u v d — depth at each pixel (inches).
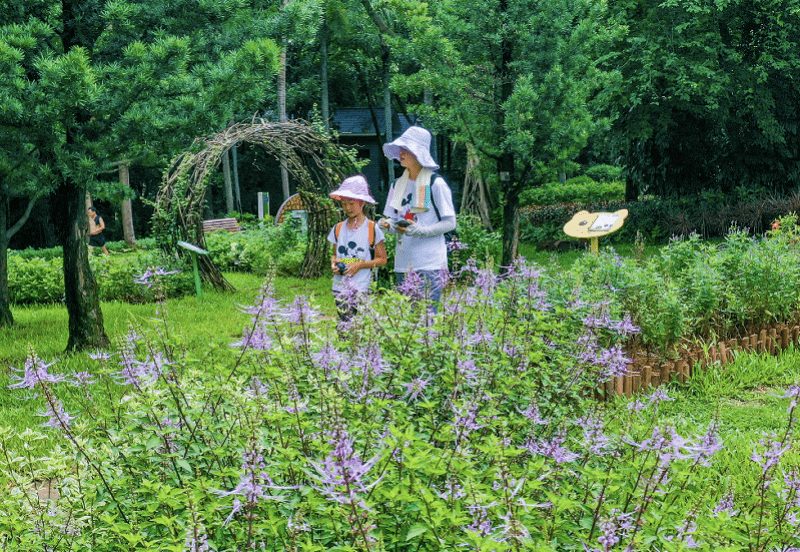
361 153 1626.5
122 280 477.4
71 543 103.9
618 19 650.8
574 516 104.7
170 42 269.7
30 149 289.9
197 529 85.7
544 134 448.5
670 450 100.7
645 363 261.1
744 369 266.8
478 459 113.1
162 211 492.7
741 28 705.6
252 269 627.2
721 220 668.7
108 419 123.1
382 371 121.6
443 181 222.4
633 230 736.3
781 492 115.0
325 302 425.4
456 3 466.3
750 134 737.6
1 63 251.3
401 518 95.8
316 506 90.0
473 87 479.8
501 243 560.4
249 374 126.4
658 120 722.2
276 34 327.0
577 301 173.6
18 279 484.1
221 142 506.6
